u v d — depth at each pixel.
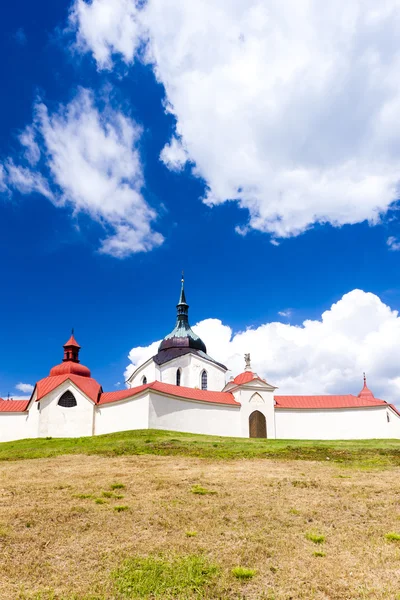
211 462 28.67
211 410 55.31
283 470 25.38
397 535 13.11
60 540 12.50
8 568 10.63
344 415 59.72
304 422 59.34
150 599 9.18
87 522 14.05
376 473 24.56
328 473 24.44
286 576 10.34
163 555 11.40
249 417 57.41
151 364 68.00
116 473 23.72
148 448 35.00
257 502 16.92
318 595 9.45
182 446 36.16
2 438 57.19
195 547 12.00
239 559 11.23
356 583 10.02
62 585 9.76
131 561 10.96
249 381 58.56
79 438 46.69
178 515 14.90
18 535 12.84
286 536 13.10
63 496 17.72
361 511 15.91
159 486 19.80
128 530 13.36
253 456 31.86
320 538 12.80
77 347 64.88
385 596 9.38
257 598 9.25
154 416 49.66
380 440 48.56
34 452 35.81
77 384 55.88
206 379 69.69
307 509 16.03
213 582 9.89
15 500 17.03
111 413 53.16
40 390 56.16
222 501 17.02
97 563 10.89
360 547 12.30
